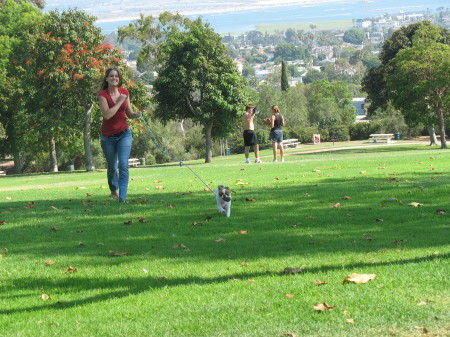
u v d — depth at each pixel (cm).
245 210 1020
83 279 643
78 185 1822
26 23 4847
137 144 6359
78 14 3753
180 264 686
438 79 4225
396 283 546
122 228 905
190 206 1078
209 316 491
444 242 725
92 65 3684
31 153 5684
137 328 472
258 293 550
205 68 4081
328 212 968
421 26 5812
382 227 841
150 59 6281
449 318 446
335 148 5691
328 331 437
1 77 4331
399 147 5250
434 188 1169
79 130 3925
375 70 5941
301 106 7912
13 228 938
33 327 493
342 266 634
